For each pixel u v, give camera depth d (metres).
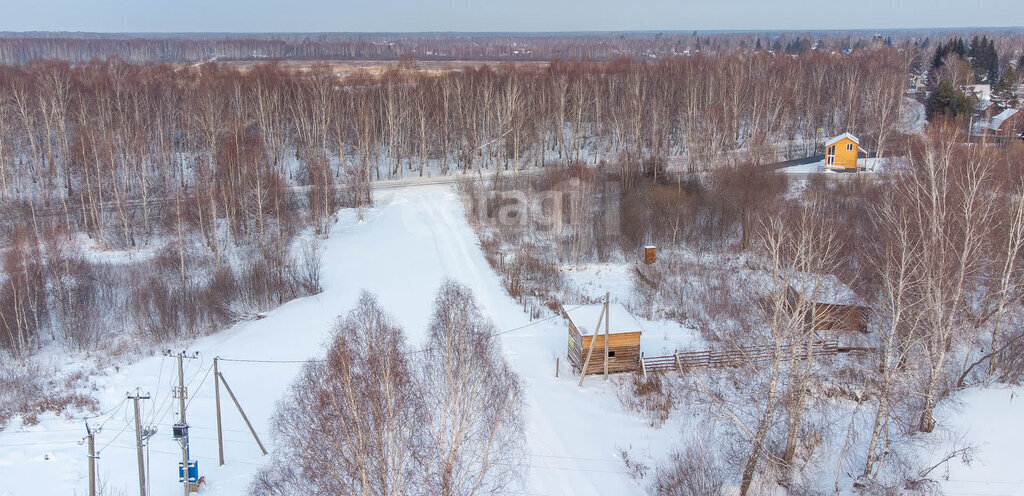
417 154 86.50
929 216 31.92
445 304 26.11
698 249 52.41
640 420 29.91
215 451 27.47
